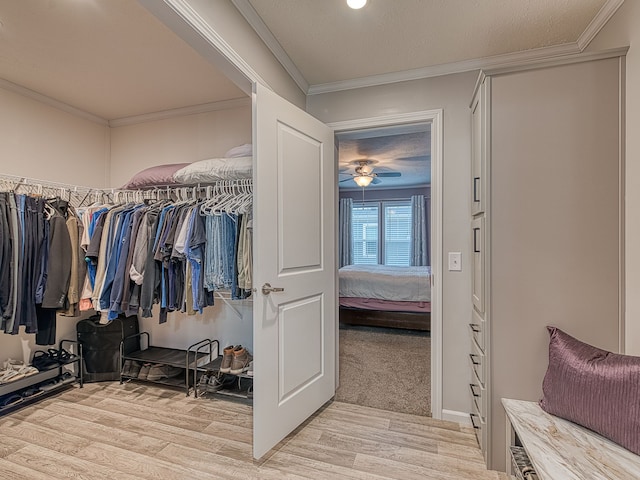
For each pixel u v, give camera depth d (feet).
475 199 6.59
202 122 9.92
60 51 6.97
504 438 5.56
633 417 4.17
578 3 5.47
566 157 5.29
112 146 10.95
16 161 8.55
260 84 6.08
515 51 6.91
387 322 14.52
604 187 5.17
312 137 7.27
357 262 24.86
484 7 5.60
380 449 6.26
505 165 5.52
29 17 5.86
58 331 9.58
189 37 4.70
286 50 6.88
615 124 5.12
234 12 5.38
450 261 7.39
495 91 5.54
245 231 7.15
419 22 5.98
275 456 6.06
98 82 8.34
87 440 6.57
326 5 5.55
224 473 5.61
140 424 7.18
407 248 23.81
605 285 5.18
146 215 7.64
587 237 5.24
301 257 6.90
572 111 5.26
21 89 8.55
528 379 5.47
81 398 8.43
